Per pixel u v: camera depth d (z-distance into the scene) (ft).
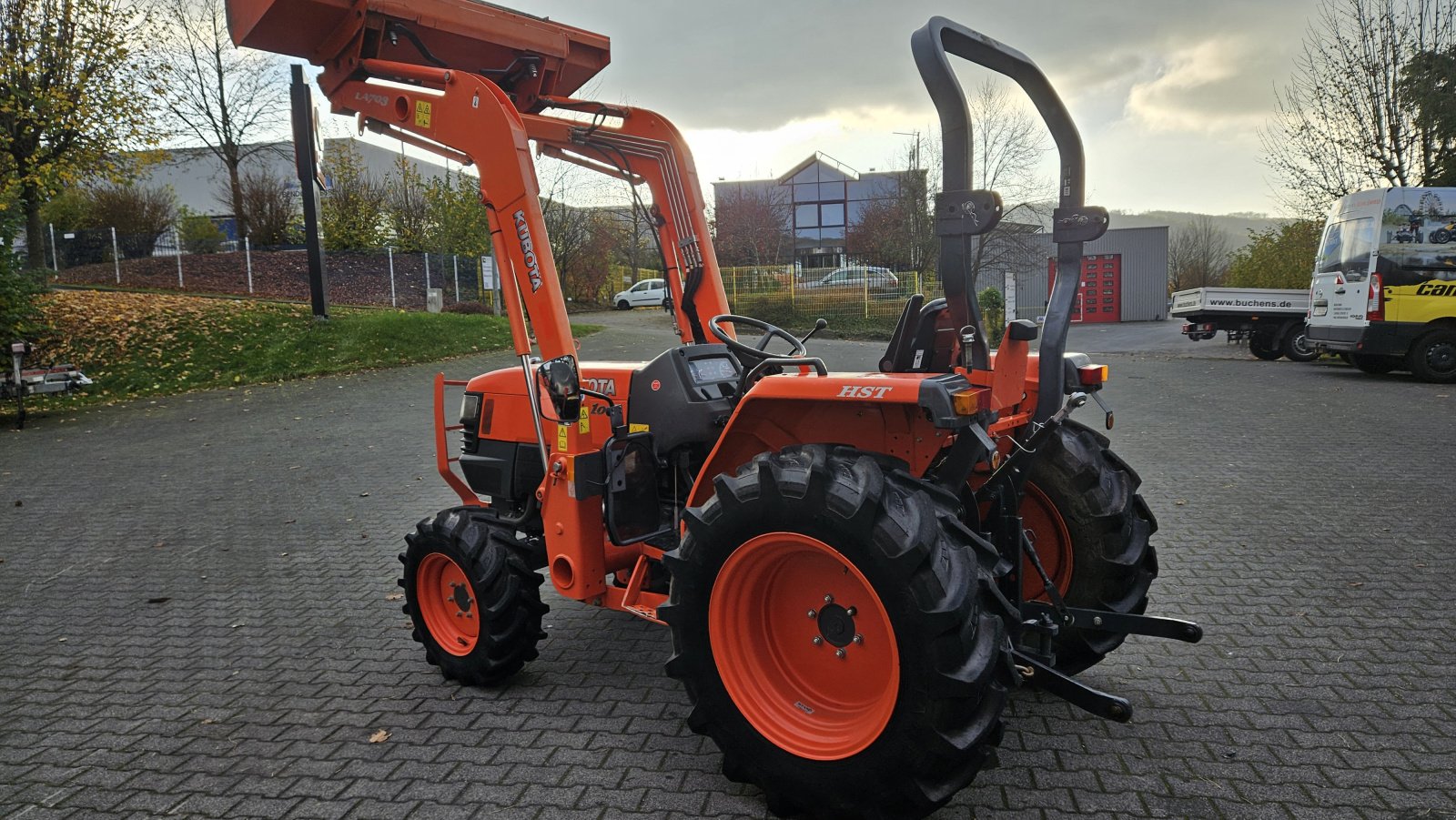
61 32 53.72
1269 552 16.67
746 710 8.78
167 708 11.78
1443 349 39.60
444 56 13.12
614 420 11.91
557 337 11.21
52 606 16.02
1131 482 11.54
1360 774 9.19
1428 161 56.34
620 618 14.73
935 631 7.54
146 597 16.40
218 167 116.78
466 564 11.82
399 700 11.82
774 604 9.19
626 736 10.57
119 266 85.30
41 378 36.83
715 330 11.73
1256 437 28.32
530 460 13.24
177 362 49.21
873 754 7.93
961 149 8.54
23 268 45.98
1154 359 56.13
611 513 11.32
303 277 85.10
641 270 140.87
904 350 10.52
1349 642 12.59
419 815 8.97
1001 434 10.77
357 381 47.47
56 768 10.24
